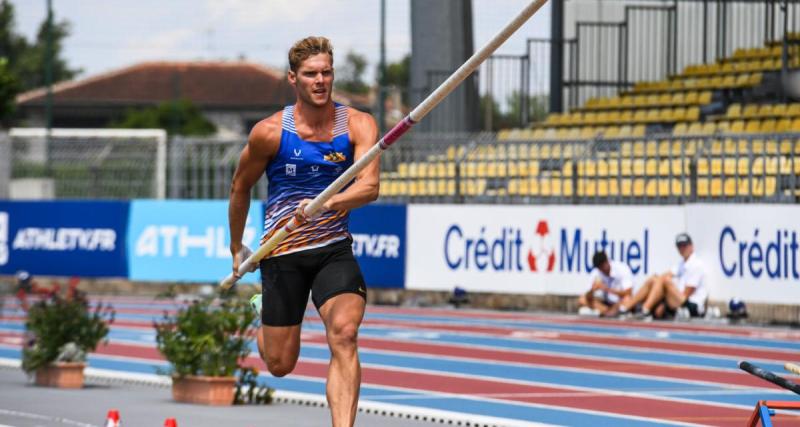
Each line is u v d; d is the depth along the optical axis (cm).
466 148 4069
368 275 4038
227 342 2006
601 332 3250
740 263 3375
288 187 1276
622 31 5156
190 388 1994
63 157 4709
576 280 3666
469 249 3859
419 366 2598
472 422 1833
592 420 1892
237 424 1759
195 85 12700
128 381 2320
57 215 4581
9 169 4794
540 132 4750
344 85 11762
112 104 11912
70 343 2200
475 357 2752
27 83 11850
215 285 4275
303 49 1259
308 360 2705
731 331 3253
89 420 1788
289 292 1283
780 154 3459
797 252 3266
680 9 5175
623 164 3809
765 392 2211
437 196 4056
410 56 5019
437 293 4016
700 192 3616
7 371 2447
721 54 5162
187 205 4325
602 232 3619
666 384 2322
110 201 4478
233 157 4356
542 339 3103
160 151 4503
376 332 3281
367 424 1811
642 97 4769
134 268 4425
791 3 4709
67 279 4556
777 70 4694
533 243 3741
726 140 3766
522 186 4072
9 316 3738
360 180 1228
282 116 1277
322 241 1269
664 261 3528
